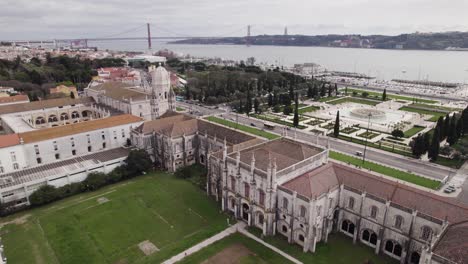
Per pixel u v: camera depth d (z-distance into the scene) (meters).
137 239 85.62
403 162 131.38
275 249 80.62
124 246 82.88
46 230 89.94
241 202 92.50
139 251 80.88
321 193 77.88
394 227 75.06
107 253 80.25
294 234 82.00
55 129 130.12
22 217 96.75
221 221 93.31
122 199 105.94
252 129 177.50
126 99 169.12
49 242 84.75
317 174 83.88
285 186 82.19
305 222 77.50
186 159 130.50
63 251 81.25
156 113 160.00
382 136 166.25
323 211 80.25
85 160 123.56
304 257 77.50
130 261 77.31
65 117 189.50
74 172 112.00
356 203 81.56
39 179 105.44
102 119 142.50
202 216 96.06
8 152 114.75
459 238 61.12
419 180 113.75
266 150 94.19
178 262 76.56
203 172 125.31
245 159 92.19
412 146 140.50
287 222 82.88
